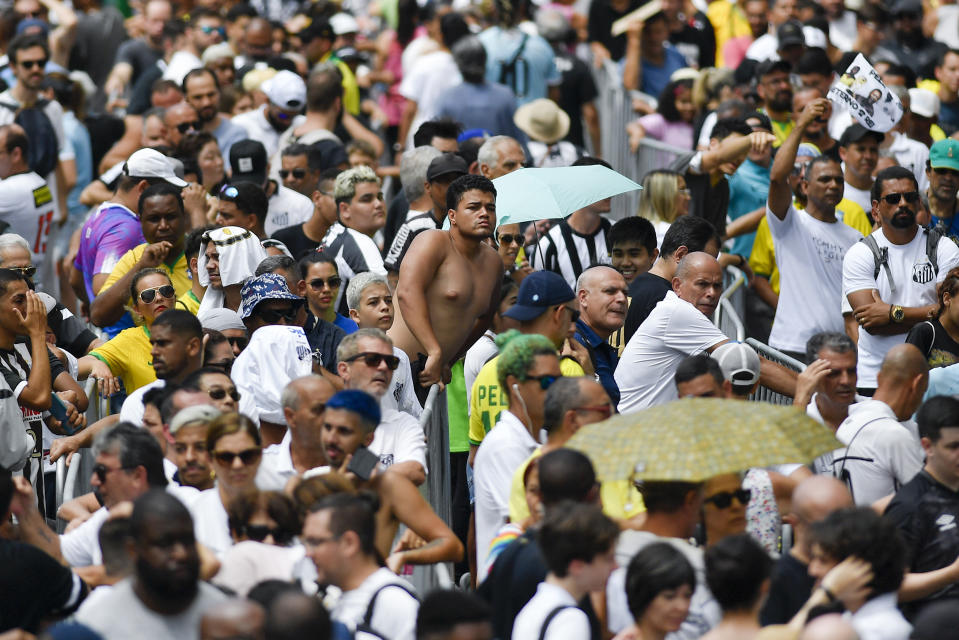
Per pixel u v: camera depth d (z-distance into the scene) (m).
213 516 20.50
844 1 62.69
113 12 60.84
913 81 48.97
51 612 19.09
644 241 33.62
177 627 17.14
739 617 17.50
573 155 48.97
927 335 30.48
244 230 29.94
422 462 23.69
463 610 16.58
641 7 61.62
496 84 48.66
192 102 44.84
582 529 17.61
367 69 60.88
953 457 22.22
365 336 24.11
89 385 28.67
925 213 37.59
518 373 22.78
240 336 27.73
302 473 22.64
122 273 33.09
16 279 26.53
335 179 36.38
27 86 44.16
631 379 29.11
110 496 20.52
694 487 19.33
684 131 51.94
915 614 22.20
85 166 47.09
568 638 17.28
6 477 19.52
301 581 18.92
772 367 28.66
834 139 46.38
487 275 30.38
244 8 59.25
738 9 63.69
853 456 24.89
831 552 18.47
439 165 35.09
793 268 36.72
